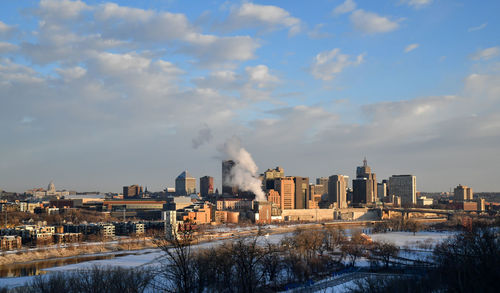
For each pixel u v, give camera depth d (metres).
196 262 191.62
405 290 187.50
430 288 182.75
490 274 158.38
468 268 166.12
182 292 151.50
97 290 195.50
